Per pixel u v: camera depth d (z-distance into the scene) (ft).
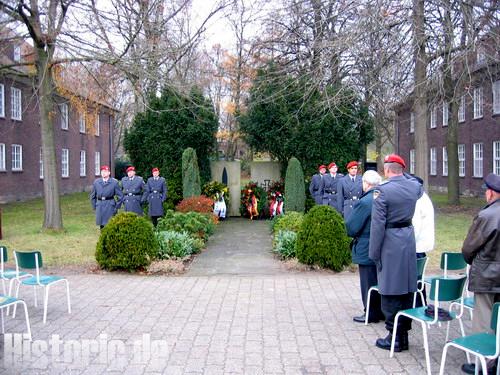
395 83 39.75
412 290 16.90
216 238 44.70
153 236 30.96
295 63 57.00
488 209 14.92
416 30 37.76
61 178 103.45
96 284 27.27
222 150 130.62
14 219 55.93
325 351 17.10
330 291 25.61
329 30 41.63
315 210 30.71
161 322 20.42
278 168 61.62
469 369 15.01
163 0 45.27
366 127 57.06
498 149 82.17
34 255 20.49
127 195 44.75
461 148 96.73
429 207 20.21
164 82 44.06
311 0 42.63
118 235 29.84
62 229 45.55
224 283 27.45
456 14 38.70
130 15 42.39
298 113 55.72
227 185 62.49
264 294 25.03
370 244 16.94
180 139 57.21
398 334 17.06
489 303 15.19
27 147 88.17
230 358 16.47
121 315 21.42
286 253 33.88
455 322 20.57
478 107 88.28
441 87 40.60
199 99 57.26
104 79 48.85
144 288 26.32
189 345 17.71
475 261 15.17
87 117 57.41
